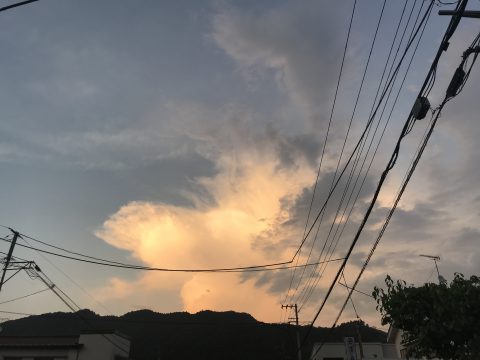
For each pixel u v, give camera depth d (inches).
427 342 367.9
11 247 866.1
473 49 310.5
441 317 362.0
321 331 2074.3
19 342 1427.2
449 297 360.2
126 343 1526.8
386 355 1765.5
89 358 1363.2
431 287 379.6
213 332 2358.5
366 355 1753.2
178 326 2407.7
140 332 2306.8
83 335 1398.9
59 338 1432.1
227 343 2287.2
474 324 352.2
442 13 305.4
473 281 368.5
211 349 2250.2
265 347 2234.3
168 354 2207.2
